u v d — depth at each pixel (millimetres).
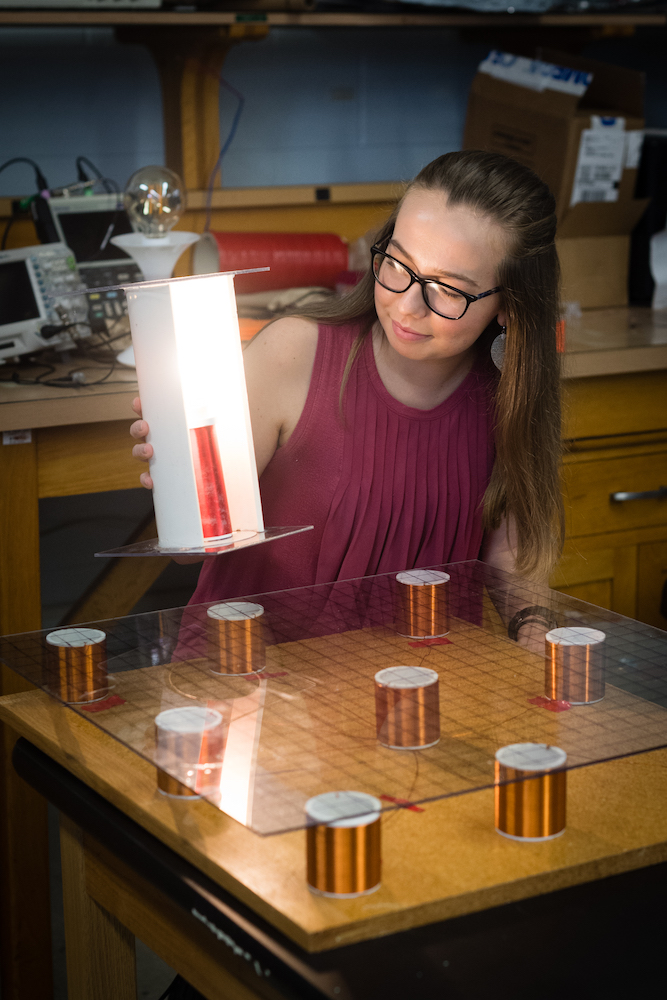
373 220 2578
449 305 1127
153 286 961
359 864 716
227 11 2168
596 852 784
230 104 2527
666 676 920
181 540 1012
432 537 1346
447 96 2742
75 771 912
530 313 1205
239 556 1317
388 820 828
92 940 1013
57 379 1763
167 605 2615
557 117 2336
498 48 2719
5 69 2338
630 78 2447
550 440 1305
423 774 772
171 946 848
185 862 793
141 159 2492
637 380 2049
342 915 699
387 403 1285
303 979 663
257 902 723
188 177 2385
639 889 771
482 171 1132
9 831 1642
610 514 2096
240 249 2209
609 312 2461
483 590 1148
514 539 1377
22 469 1658
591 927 726
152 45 2369
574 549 2078
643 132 2496
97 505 2545
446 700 899
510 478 1310
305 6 2176
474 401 1331
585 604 1097
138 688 923
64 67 2379
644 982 675
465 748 814
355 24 2254
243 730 841
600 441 2043
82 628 1015
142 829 839
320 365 1273
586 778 906
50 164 2418
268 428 1290
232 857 768
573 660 925
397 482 1302
